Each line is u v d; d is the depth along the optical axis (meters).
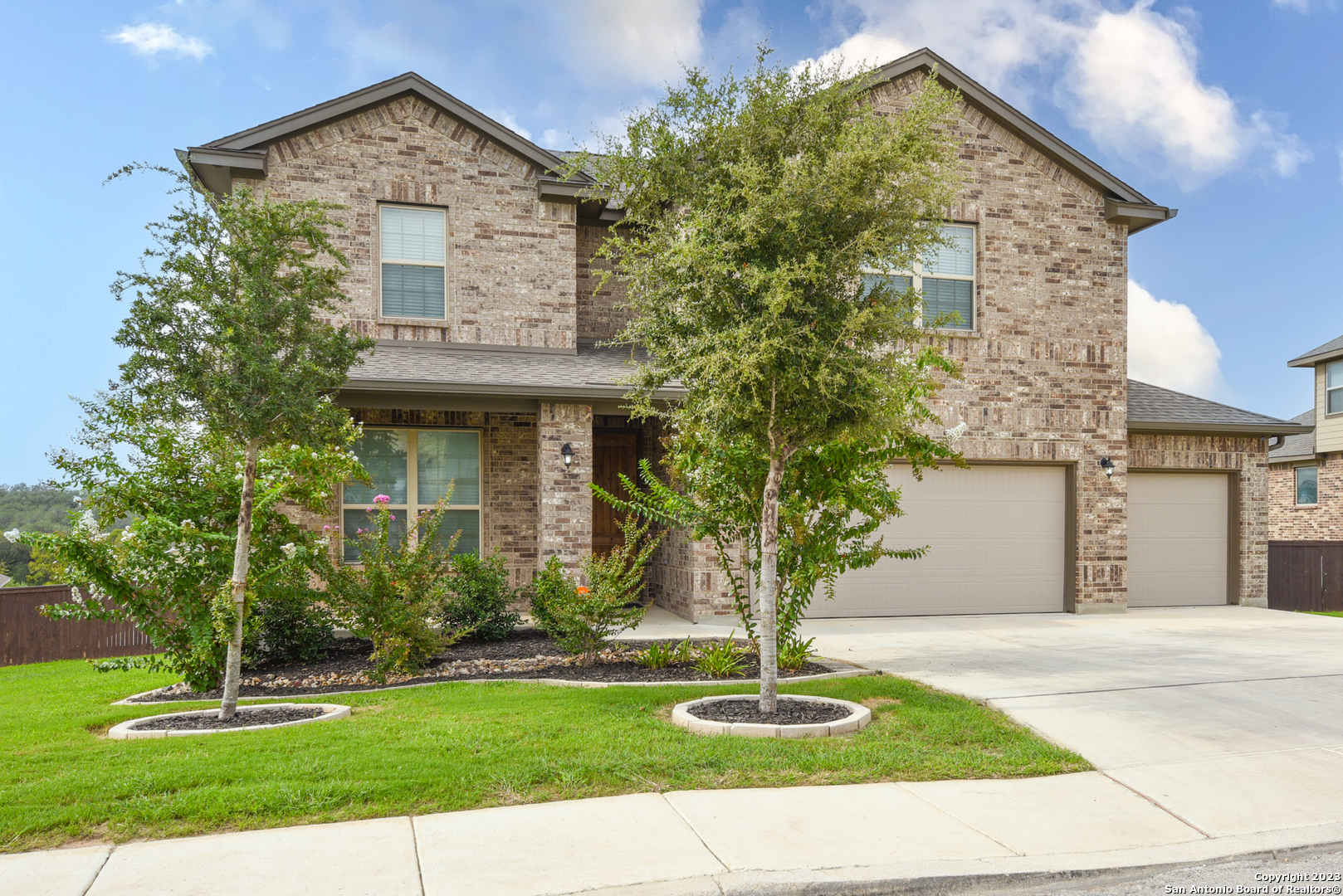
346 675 8.27
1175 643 10.34
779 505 8.27
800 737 5.98
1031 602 13.68
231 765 4.94
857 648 9.97
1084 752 5.78
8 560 20.09
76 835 4.04
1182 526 14.73
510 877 3.67
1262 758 5.69
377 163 12.91
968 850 4.12
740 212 6.25
